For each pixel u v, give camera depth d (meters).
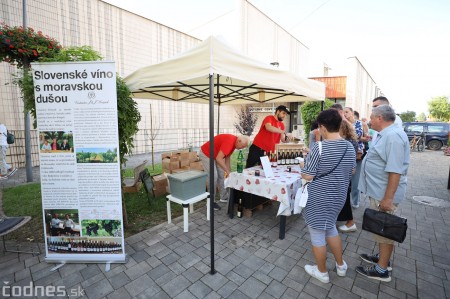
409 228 3.48
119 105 2.85
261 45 14.89
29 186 5.46
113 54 9.31
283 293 2.14
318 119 2.03
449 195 5.11
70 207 2.50
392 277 2.36
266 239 3.09
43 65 2.31
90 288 2.20
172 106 11.93
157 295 2.11
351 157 2.00
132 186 4.86
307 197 2.09
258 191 3.21
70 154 2.43
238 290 2.17
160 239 3.09
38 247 2.89
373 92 23.44
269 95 5.22
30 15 7.14
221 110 14.91
